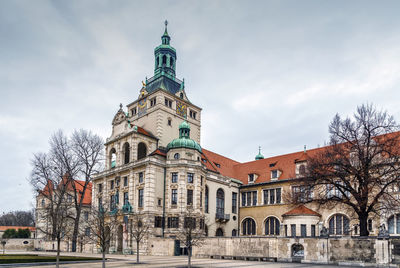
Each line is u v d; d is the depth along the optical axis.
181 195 58.12
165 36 75.94
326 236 39.69
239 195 72.12
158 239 53.69
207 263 37.69
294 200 45.12
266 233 66.38
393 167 38.81
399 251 34.47
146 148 64.75
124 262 38.41
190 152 61.28
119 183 64.00
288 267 33.44
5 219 154.12
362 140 41.06
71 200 84.94
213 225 64.38
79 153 62.03
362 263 36.28
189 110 73.88
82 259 40.72
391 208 39.94
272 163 72.88
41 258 38.97
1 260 35.41
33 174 58.97
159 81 71.69
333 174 41.81
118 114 68.94
